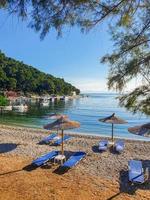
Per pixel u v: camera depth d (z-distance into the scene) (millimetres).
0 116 48656
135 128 14219
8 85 122062
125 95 6836
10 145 18594
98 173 13297
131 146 19734
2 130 25734
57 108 78688
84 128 37281
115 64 7070
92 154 16688
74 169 13641
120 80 6887
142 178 11961
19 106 67750
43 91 147875
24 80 134625
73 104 104750
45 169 13406
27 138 22016
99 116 56562
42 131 28281
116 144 18750
